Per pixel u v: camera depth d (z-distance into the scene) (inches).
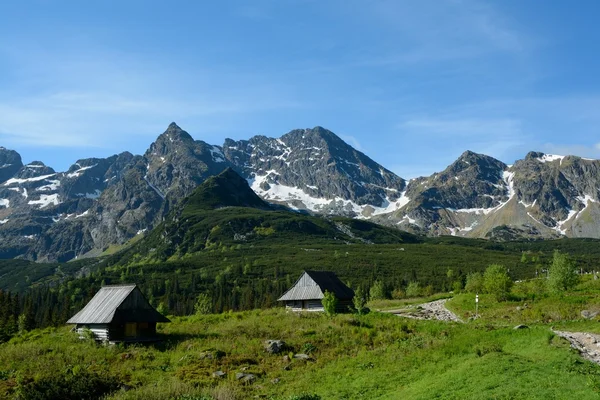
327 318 2598.4
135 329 2351.1
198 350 1936.5
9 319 4645.7
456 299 3329.2
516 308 2522.1
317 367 1621.6
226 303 6648.6
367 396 1256.8
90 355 1923.0
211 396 1315.2
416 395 1145.4
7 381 1496.1
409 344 1759.4
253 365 1712.6
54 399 1323.8
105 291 2514.8
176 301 7460.6
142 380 1534.2
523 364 1207.6
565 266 3137.3
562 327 1849.2
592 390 924.6
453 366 1355.8
